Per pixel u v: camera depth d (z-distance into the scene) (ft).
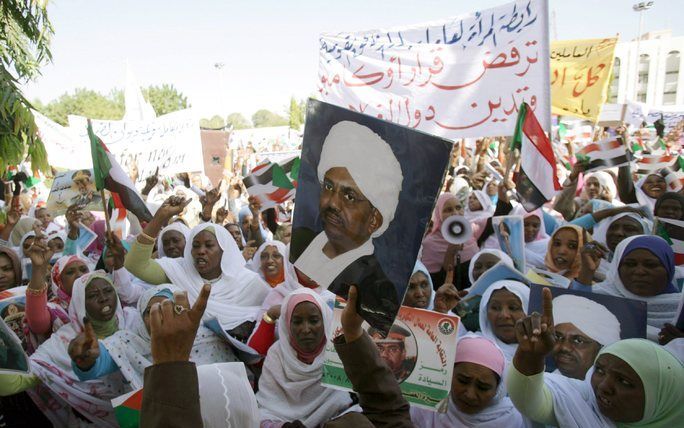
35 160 11.01
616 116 44.88
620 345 7.04
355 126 5.23
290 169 17.29
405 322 7.60
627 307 8.43
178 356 4.33
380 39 18.44
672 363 6.80
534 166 13.16
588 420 6.97
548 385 7.28
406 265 5.07
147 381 4.30
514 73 16.24
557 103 21.94
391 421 5.25
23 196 22.71
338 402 9.30
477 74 16.85
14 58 10.57
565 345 8.55
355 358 5.36
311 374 9.34
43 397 9.76
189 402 4.22
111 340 9.68
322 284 5.42
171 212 11.88
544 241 15.05
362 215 5.24
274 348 9.73
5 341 6.40
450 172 27.02
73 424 9.87
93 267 15.06
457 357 7.90
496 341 9.46
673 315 9.89
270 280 14.05
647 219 13.42
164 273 12.62
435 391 7.36
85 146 23.62
